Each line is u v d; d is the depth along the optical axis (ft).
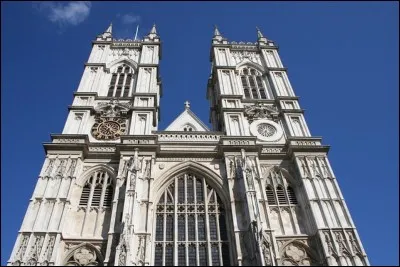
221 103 170.81
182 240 123.24
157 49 203.72
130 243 110.83
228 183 134.51
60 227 117.80
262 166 146.00
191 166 143.23
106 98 170.19
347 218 125.49
